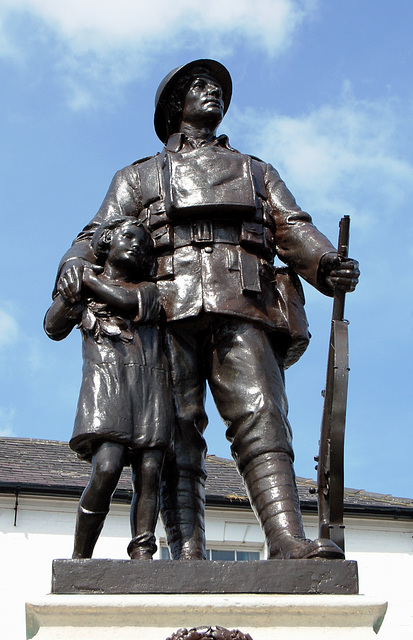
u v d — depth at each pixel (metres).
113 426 4.46
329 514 4.38
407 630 11.83
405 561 12.20
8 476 11.77
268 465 4.59
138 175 5.28
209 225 5.01
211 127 5.52
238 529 11.72
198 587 4.05
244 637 3.88
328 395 4.50
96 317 4.70
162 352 4.77
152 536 4.41
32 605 3.91
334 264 4.75
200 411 4.94
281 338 5.04
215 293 4.88
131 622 3.92
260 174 5.26
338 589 4.08
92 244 4.96
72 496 11.55
